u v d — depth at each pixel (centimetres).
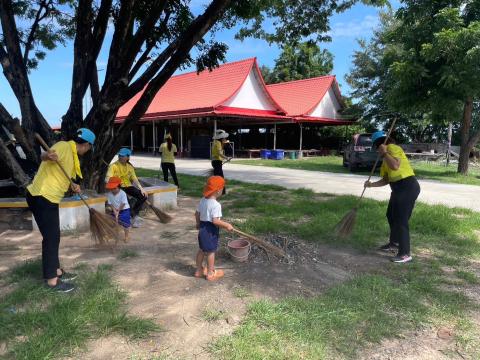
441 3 1495
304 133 3381
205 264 492
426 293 420
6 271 461
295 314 361
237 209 828
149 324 340
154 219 735
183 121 2989
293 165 2055
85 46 728
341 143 3347
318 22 1096
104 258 515
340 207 817
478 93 1447
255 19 1119
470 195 1107
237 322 352
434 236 632
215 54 845
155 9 655
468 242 598
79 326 330
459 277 470
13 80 756
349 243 583
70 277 437
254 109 2634
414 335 339
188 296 403
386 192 1114
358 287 426
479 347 324
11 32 749
